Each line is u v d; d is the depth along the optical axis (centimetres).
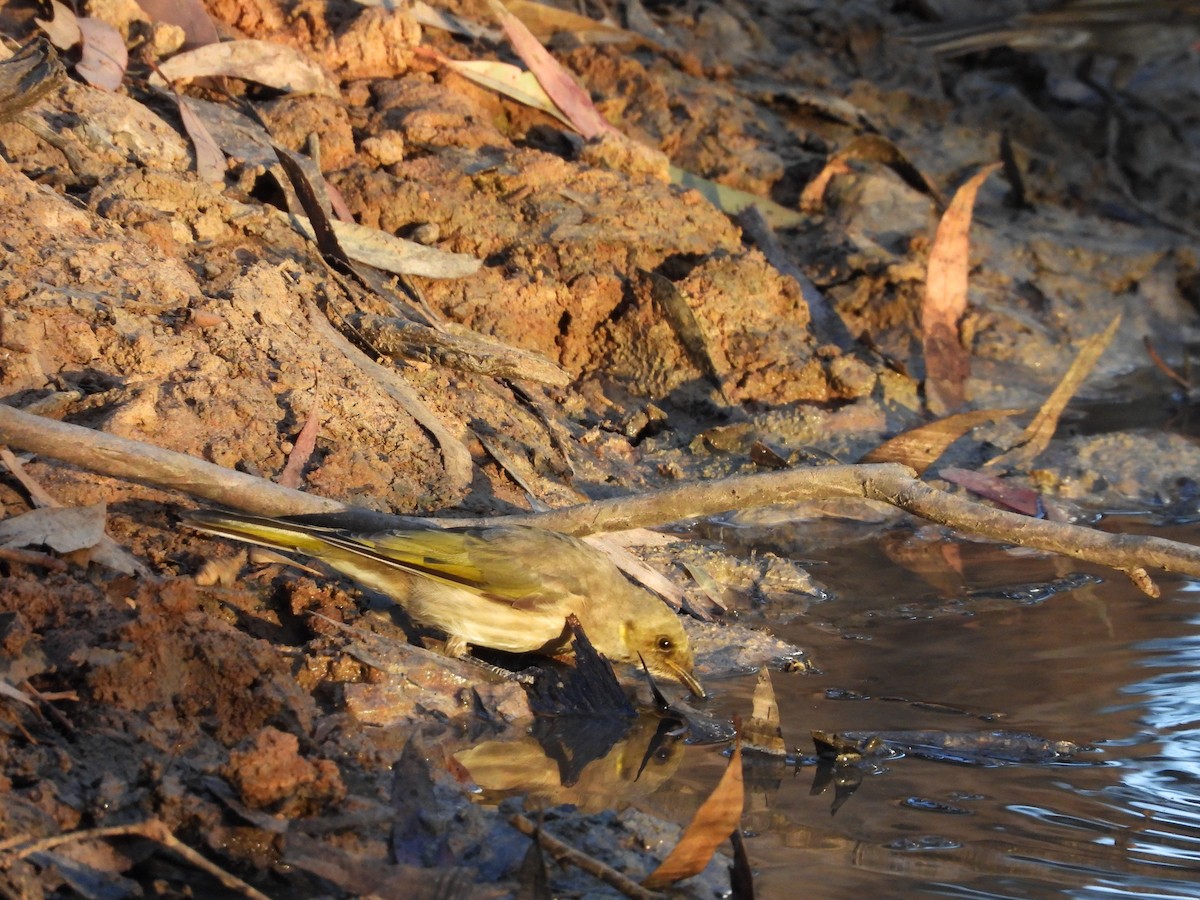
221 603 607
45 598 541
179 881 451
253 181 902
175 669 525
